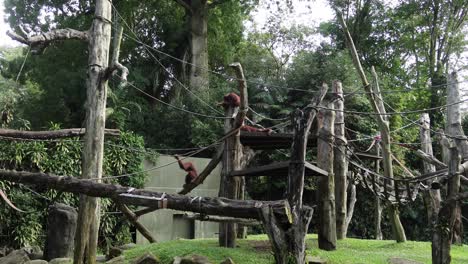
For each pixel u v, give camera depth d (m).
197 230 15.11
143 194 6.56
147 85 19.34
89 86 7.90
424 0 21.86
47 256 9.54
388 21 22.22
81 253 7.41
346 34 9.96
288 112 16.92
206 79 18.97
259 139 9.15
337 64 17.52
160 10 20.06
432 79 21.02
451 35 21.70
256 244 9.24
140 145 13.66
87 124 7.79
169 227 14.44
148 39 20.28
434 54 21.92
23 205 11.31
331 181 9.04
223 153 8.91
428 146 11.60
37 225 11.52
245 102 7.74
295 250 5.94
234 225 8.77
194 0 19.22
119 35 7.86
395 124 17.47
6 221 11.09
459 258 8.84
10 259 8.88
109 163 12.85
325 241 8.80
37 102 18.83
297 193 6.41
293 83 17.97
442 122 19.80
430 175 8.76
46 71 18.50
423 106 20.17
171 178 14.76
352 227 17.06
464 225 17.95
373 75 10.70
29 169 11.53
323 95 8.02
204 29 19.34
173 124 17.81
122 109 16.98
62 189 7.05
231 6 20.28
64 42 17.84
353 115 16.52
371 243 10.12
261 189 17.36
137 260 7.81
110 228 12.80
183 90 19.19
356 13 22.12
